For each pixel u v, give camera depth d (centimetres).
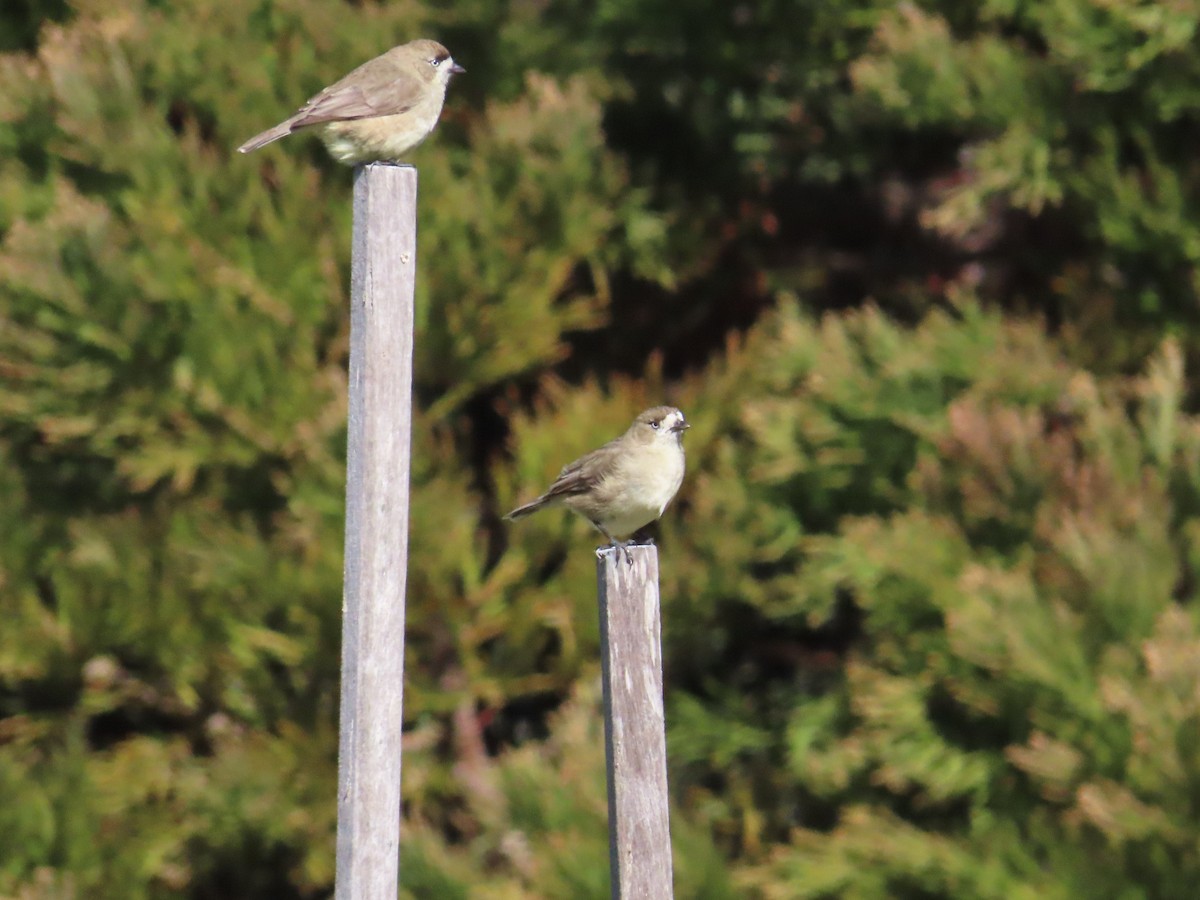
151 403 1469
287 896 1565
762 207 1747
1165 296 1538
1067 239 1650
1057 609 1270
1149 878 1214
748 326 1747
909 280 1705
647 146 1738
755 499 1509
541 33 1661
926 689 1362
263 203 1511
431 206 1512
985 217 1597
